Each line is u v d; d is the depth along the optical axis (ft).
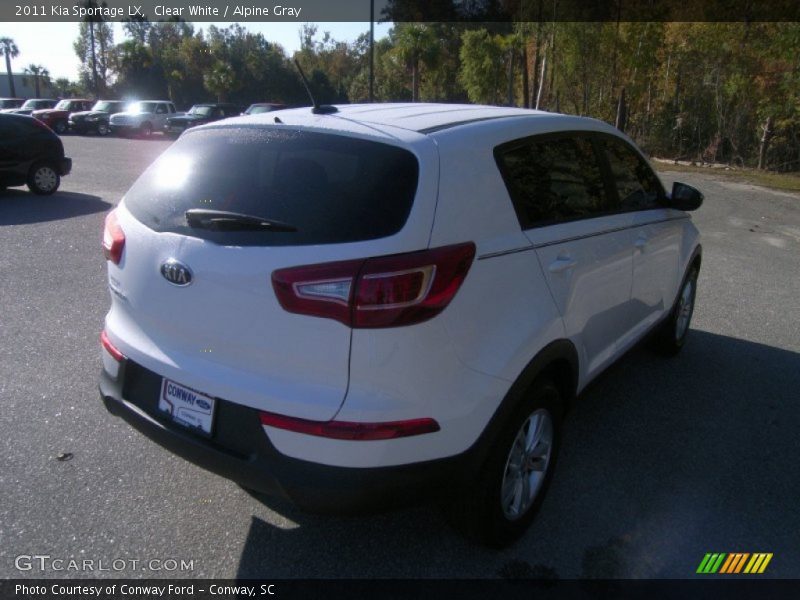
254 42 221.87
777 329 19.75
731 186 58.59
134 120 104.88
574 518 10.47
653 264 13.73
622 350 12.93
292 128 8.99
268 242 7.80
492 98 143.43
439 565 9.36
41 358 15.64
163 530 9.86
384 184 7.95
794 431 13.51
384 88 197.77
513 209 9.22
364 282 7.36
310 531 10.00
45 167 40.19
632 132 97.19
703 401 14.74
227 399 8.16
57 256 25.02
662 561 9.55
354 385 7.60
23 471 11.10
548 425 10.11
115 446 11.98
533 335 9.10
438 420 7.93
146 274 8.80
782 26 69.92
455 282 7.89
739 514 10.71
